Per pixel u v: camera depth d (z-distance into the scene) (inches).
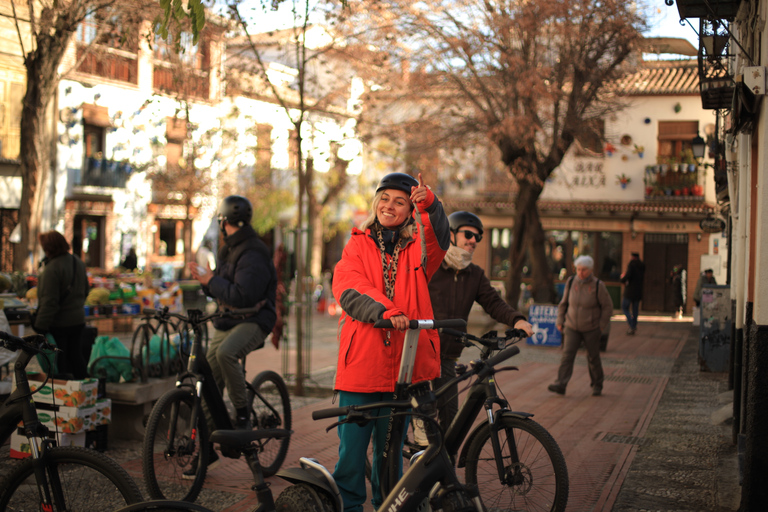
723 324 472.4
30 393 139.6
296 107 500.1
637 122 1109.1
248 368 460.4
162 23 193.5
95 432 232.2
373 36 481.7
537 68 612.4
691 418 319.6
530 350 583.2
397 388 130.6
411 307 138.6
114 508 130.1
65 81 922.1
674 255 1110.4
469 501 124.7
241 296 214.8
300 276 373.1
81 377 284.4
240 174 1048.8
